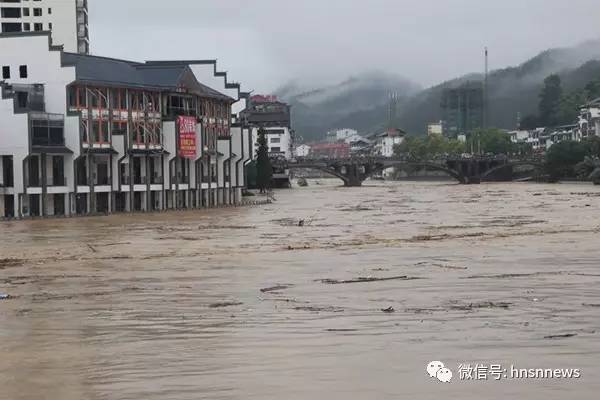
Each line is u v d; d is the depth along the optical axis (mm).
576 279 47156
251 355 28625
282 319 36000
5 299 45000
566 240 72938
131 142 138000
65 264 63156
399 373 25406
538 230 85500
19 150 121750
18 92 124875
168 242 80688
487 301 39562
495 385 23719
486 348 28578
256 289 46656
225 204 161375
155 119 143375
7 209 123312
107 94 134375
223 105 166375
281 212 133500
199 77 167500
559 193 180375
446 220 105750
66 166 127750
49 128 124688
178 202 146500
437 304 39062
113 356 29172
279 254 67000
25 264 64000
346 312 37469
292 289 46250
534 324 33000
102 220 117125
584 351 27766
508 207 132250
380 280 49125
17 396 24203
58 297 45344
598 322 33312
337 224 102875
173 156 144625
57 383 25500
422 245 71938
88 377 26125
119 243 80562
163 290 47156
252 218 118312
